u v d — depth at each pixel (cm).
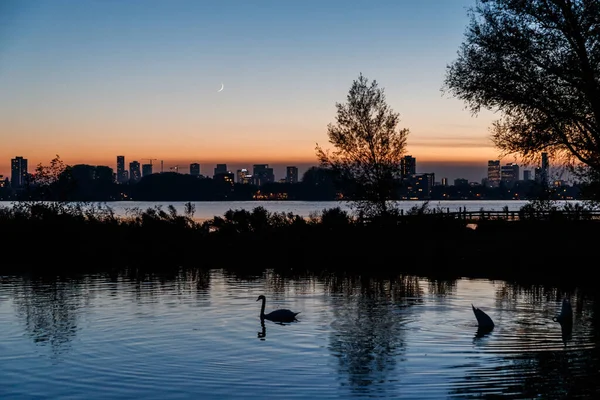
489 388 1489
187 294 2880
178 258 4575
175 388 1512
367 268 4006
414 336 2009
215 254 4788
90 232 4916
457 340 1948
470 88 3741
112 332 2080
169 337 2005
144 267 4072
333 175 5419
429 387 1505
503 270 3784
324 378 1580
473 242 4675
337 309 2498
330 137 5409
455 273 3725
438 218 5012
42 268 3984
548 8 3522
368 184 5312
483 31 3744
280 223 5238
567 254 4069
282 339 1975
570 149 3672
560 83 3569
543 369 1634
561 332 2048
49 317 2323
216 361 1734
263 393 1474
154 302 2647
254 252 4822
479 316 2130
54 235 4788
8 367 1684
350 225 4972
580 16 3466
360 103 5316
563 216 4578
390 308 2512
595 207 4316
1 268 3984
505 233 4844
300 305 2594
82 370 1655
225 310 2472
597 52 3428
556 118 3638
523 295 2858
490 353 1795
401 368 1658
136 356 1786
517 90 3628
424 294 2895
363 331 2088
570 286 3162
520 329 2098
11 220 4894
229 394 1468
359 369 1650
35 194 5131
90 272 3794
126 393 1480
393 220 4994
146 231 4919
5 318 2306
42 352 1827
